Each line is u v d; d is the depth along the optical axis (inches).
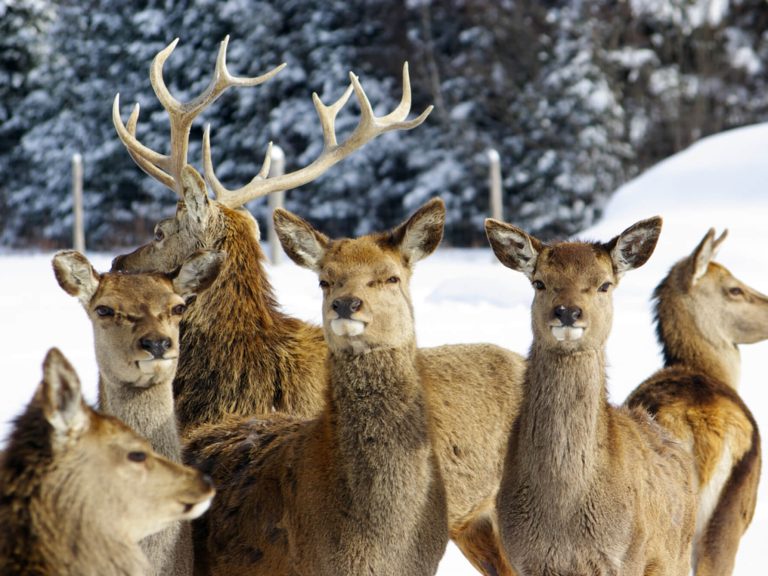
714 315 435.8
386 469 300.4
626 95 1972.2
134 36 2042.3
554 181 1790.1
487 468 375.2
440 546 311.1
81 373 597.0
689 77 2015.3
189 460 348.5
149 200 2037.4
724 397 406.9
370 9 1929.1
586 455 310.7
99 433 248.4
